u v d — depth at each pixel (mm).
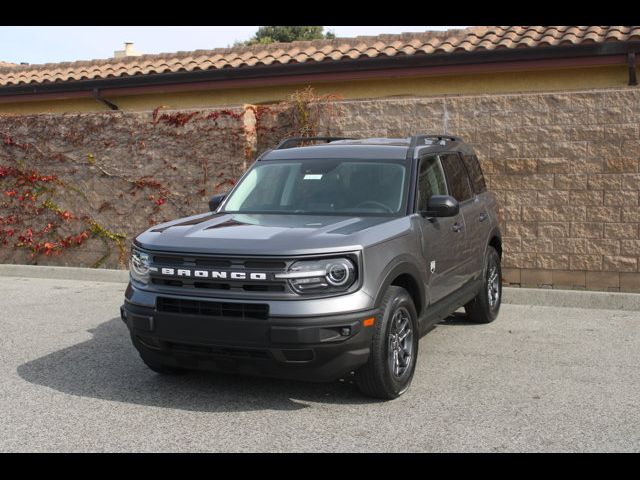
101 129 12125
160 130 11750
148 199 11945
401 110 10555
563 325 8359
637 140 9570
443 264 6770
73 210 12438
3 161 12781
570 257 9977
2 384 6203
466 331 8078
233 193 7113
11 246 12906
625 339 7664
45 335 7938
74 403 5711
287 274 5223
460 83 12297
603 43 10758
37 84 14469
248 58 13383
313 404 5652
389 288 5695
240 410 5531
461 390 5980
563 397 5789
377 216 6262
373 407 5574
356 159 6914
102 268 12359
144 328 5547
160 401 5750
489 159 10211
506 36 11875
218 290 5371
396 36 13047
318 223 5949
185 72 13344
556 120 9891
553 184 9969
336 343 5199
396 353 5707
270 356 5223
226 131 11336
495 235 8516
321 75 12680
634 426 5160
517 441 4895
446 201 6312
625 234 9727
